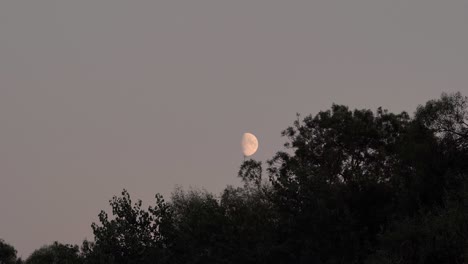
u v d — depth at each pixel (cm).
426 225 12731
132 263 15275
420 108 15275
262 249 14550
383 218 14662
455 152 14500
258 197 18200
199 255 15338
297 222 14688
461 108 14850
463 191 13112
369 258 13312
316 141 18938
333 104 19375
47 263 19775
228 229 15238
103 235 15425
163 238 15800
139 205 15950
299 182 15262
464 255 11475
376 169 18088
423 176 14400
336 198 14912
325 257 14250
